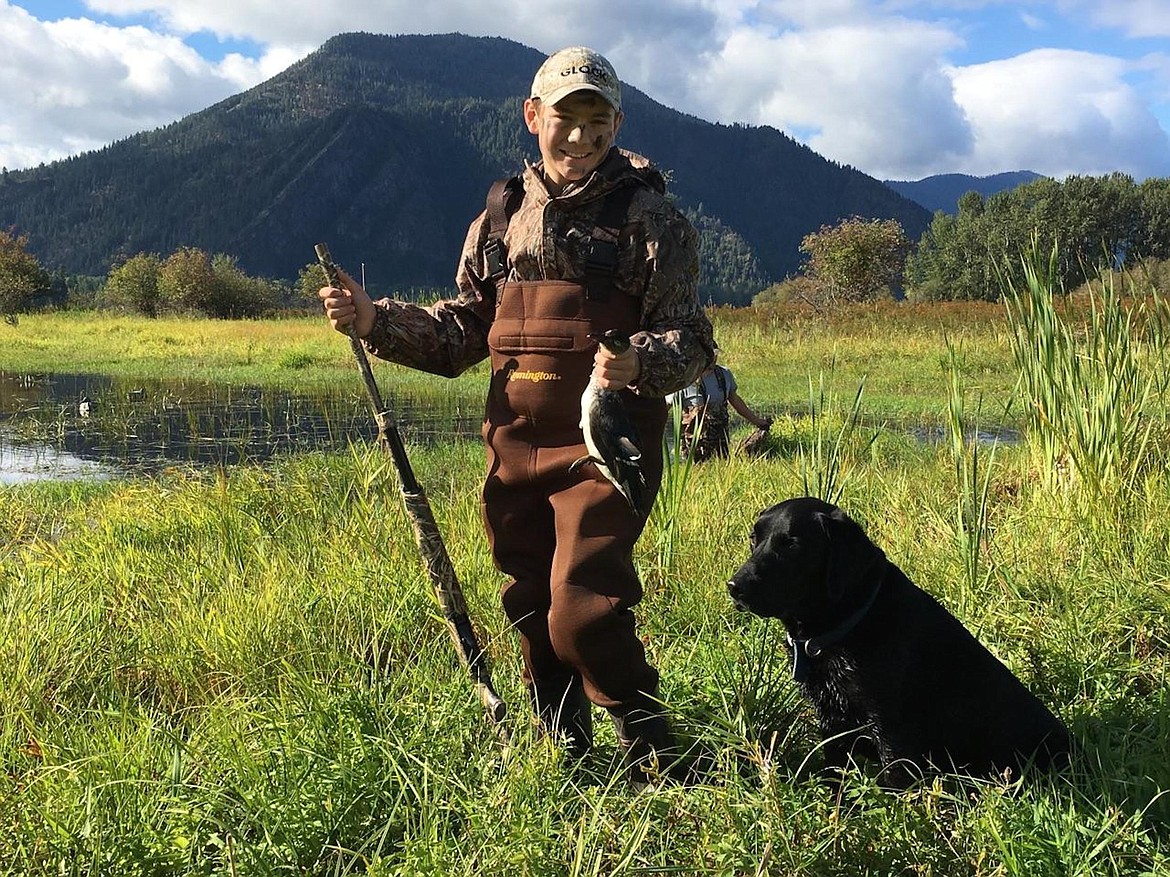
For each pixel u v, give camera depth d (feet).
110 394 52.85
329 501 20.95
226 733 9.79
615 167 9.08
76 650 12.85
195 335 97.96
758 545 10.17
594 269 9.01
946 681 9.87
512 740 9.32
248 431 38.34
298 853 8.14
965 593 13.93
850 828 8.08
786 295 166.71
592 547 8.98
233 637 12.75
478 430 38.42
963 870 7.86
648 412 9.27
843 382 51.57
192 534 19.45
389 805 8.82
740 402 28.48
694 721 10.37
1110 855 7.92
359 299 9.65
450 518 17.81
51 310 170.40
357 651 12.85
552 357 9.10
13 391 55.11
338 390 54.90
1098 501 16.71
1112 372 17.37
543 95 8.89
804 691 10.49
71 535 20.58
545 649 9.86
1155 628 13.06
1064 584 14.25
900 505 18.65
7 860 7.79
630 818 8.24
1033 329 18.71
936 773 9.71
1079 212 177.99
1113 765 9.48
